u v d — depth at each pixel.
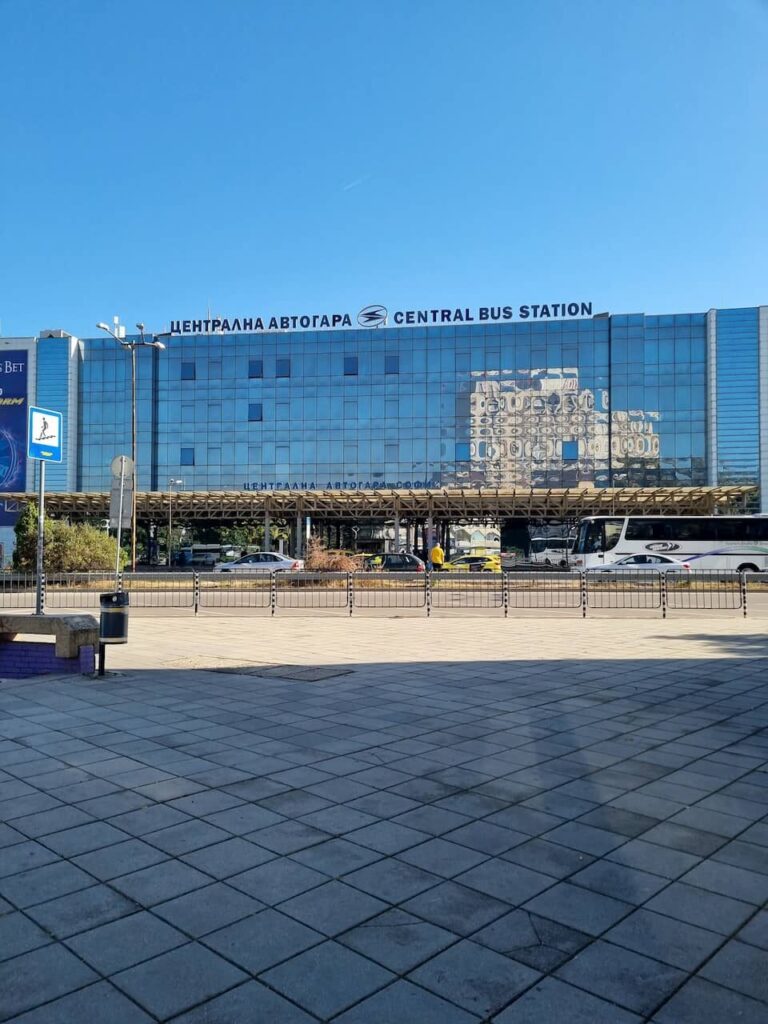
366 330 69.31
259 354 70.25
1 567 33.97
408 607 22.02
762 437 63.31
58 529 32.84
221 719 7.50
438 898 3.76
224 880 3.95
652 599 24.55
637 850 4.37
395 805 5.08
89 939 3.35
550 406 66.94
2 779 5.60
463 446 67.75
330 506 51.81
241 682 9.50
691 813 4.97
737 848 4.41
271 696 8.63
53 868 4.09
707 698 8.63
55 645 10.23
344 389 69.25
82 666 10.12
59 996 2.93
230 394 70.25
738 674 10.25
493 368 67.81
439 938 3.37
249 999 2.91
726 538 35.97
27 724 7.25
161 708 7.97
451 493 46.53
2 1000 2.90
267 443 69.69
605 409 66.25
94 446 70.81
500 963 3.17
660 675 10.15
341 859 4.21
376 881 3.94
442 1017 2.80
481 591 24.67
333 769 5.88
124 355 71.19
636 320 66.25
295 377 69.81
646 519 36.62
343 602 23.45
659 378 65.75
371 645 13.18
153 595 25.14
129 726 7.19
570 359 66.94
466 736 6.89
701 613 20.03
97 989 2.98
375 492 46.91
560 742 6.71
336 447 68.94
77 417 71.06
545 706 8.19
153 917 3.55
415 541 66.00
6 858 4.21
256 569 34.25
